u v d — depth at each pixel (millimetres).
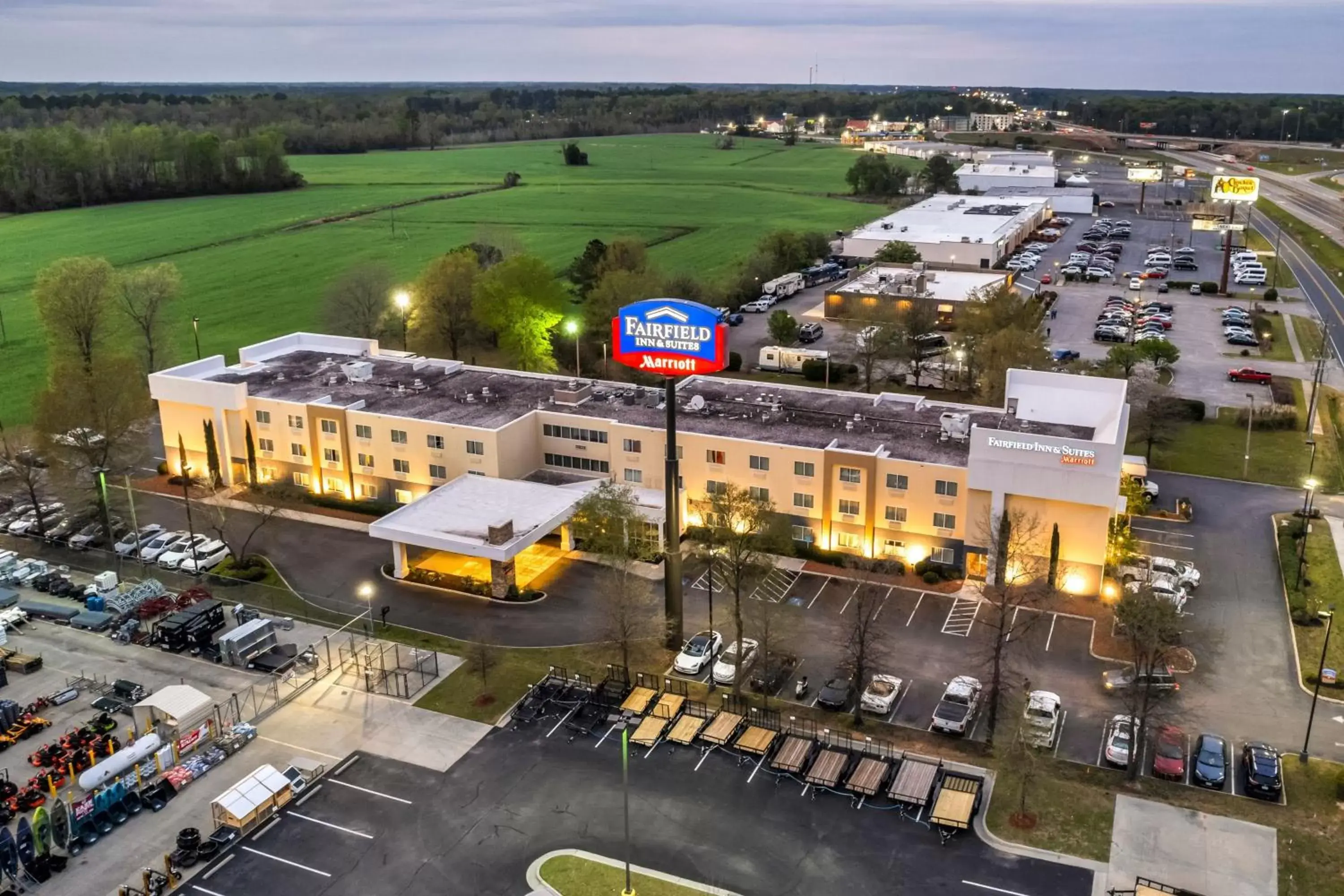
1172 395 135375
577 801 66312
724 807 65438
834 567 99188
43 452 114812
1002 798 65500
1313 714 68312
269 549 104938
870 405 114125
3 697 79125
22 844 60969
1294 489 114000
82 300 148625
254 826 64688
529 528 96688
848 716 75000
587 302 173125
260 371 131625
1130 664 80562
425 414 114188
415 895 58594
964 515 94875
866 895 57750
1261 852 60500
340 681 80812
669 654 84375
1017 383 106000
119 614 90625
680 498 99438
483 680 79562
